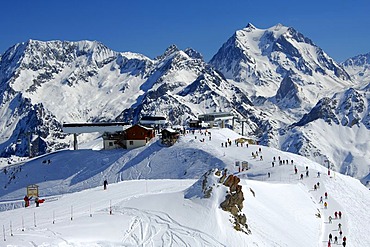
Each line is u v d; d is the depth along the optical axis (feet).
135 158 427.33
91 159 440.45
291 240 178.81
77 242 127.75
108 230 142.10
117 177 396.16
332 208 255.91
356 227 231.91
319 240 202.90
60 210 187.11
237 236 154.71
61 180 408.26
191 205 167.84
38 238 127.03
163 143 442.91
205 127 564.71
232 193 174.60
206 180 181.57
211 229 153.28
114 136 470.39
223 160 374.43
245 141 454.81
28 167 441.68
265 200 222.48
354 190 299.58
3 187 412.16
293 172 319.06
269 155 380.99
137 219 155.43
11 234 133.08
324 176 308.19
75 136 505.25
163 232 147.74
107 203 195.72
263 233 172.65
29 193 238.07
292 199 247.50
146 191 229.86
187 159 396.78
